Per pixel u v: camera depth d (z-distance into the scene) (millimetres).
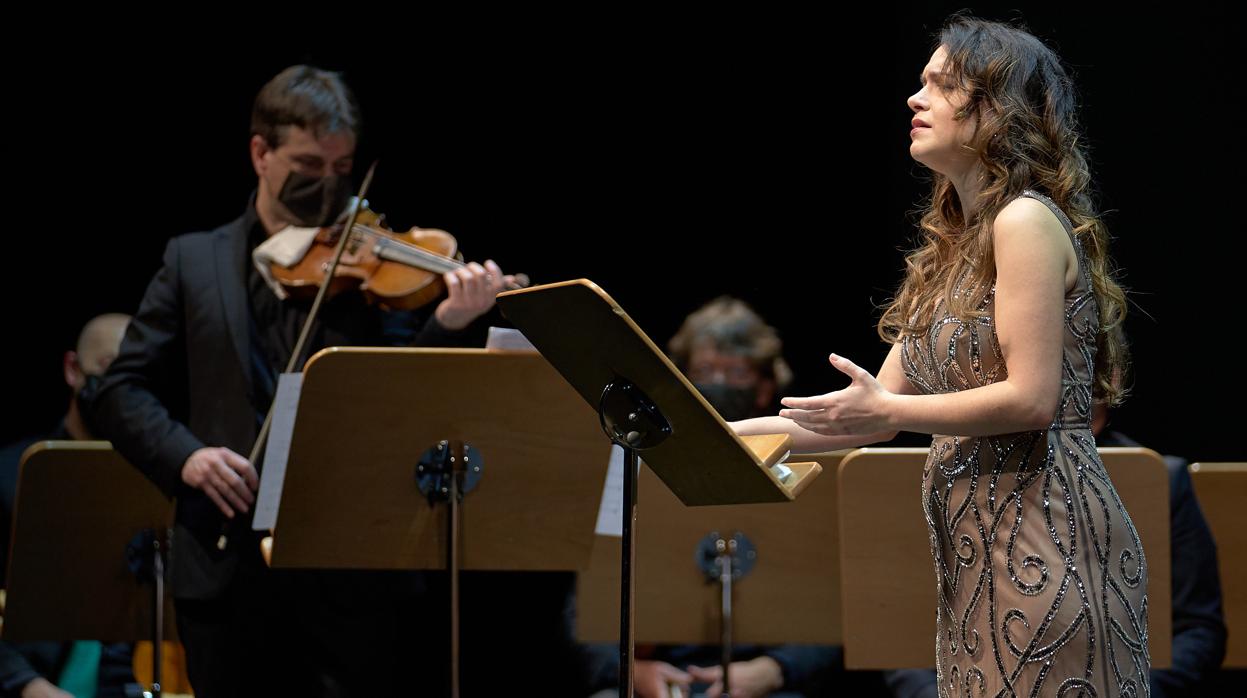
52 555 10445
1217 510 11156
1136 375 15328
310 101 10281
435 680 14125
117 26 15125
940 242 7531
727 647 10156
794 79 16062
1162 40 15125
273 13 15398
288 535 8641
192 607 9578
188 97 15250
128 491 10531
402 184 15680
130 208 15203
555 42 15891
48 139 15055
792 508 10227
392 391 8484
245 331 9922
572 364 6348
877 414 6504
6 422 15070
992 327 6781
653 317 15992
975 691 6914
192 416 9875
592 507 9008
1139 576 6871
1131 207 15289
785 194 16062
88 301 15180
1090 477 6773
